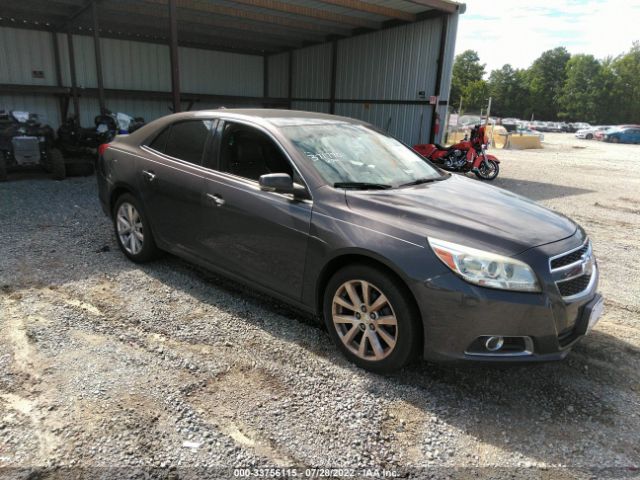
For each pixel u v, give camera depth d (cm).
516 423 255
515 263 251
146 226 430
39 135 929
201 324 344
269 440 233
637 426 256
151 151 427
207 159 377
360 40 1422
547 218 305
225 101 1717
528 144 2745
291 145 333
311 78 1652
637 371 310
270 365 297
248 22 1347
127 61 1516
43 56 1341
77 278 417
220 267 369
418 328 270
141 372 283
